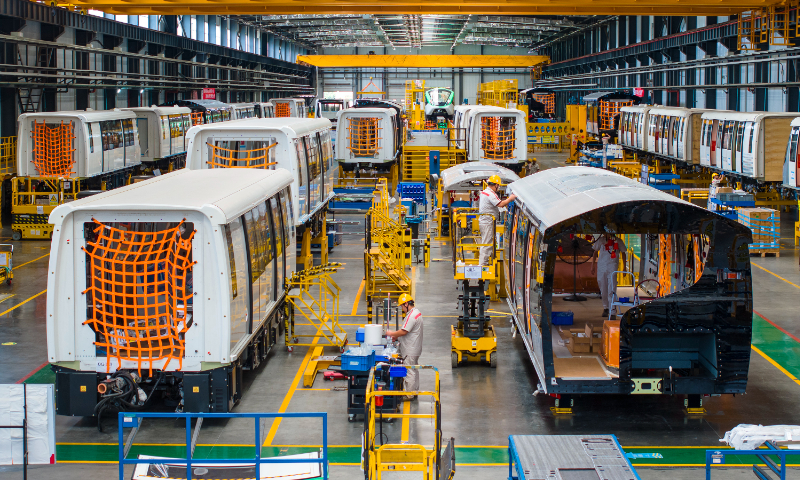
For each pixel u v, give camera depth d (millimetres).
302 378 13148
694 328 10508
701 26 43750
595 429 10984
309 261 19703
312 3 30625
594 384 10617
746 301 10406
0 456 9406
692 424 11172
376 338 11703
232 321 10906
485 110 33062
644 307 10469
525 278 12531
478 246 17547
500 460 9953
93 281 10562
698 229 10227
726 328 10477
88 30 35750
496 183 17469
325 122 23516
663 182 35312
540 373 11039
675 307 10469
